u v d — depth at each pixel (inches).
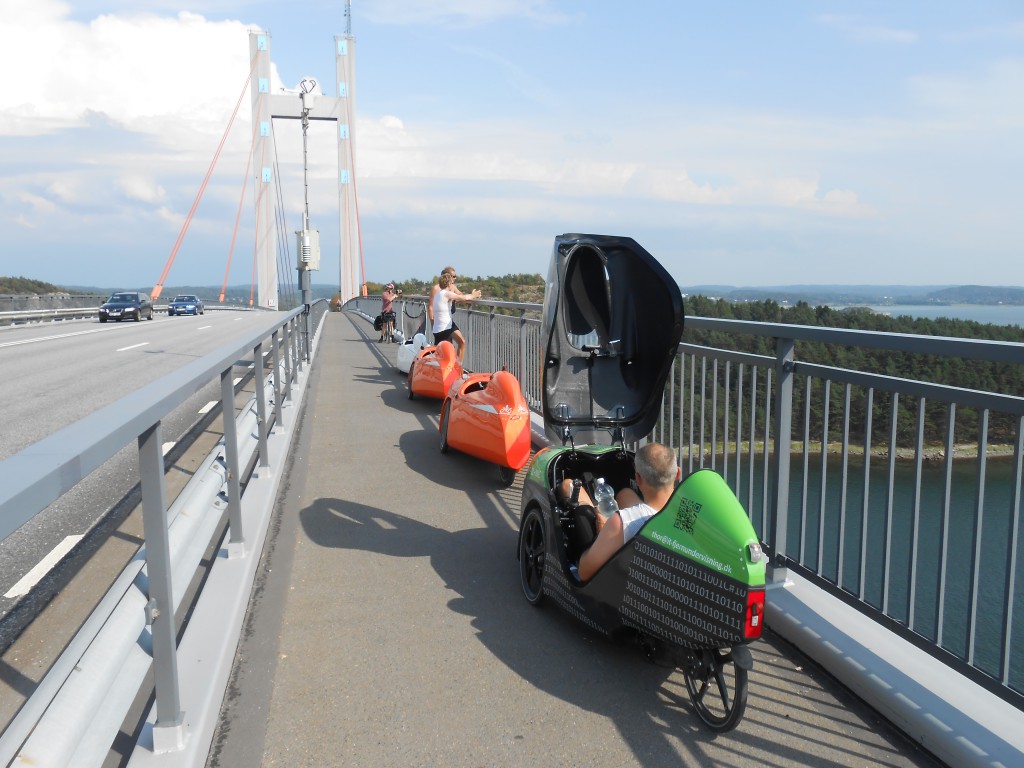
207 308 2829.7
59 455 63.2
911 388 121.0
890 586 133.6
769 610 145.2
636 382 178.2
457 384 287.1
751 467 163.0
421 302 597.0
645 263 169.9
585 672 132.3
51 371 578.2
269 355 641.6
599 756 108.3
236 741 110.9
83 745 82.9
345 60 2620.6
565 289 174.7
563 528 146.4
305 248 642.2
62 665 86.4
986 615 121.5
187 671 117.4
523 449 244.1
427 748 109.8
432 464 282.5
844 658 126.6
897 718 114.5
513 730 114.4
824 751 109.8
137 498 230.8
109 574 169.9
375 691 125.3
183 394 103.3
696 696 119.2
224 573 157.9
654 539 118.8
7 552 183.9
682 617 114.3
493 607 159.5
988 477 115.6
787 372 151.2
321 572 177.8
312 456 294.7
